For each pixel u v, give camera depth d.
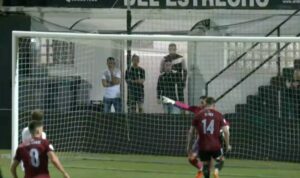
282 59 60.78
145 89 61.59
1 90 63.81
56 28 67.06
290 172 50.91
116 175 47.91
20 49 58.59
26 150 30.44
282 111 56.81
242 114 57.53
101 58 62.81
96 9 67.19
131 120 58.28
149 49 63.31
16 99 49.53
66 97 59.09
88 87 60.50
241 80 59.31
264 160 56.72
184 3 66.62
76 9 67.25
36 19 66.81
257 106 57.53
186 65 62.06
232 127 57.31
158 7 66.75
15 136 49.44
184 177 47.22
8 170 49.00
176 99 58.78
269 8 65.94
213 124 42.28
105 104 59.38
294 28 65.50
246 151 57.09
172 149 57.75
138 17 66.62
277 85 57.47
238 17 66.31
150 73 62.88
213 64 62.06
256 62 61.91
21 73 58.19
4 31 64.69
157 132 57.97
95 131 58.72
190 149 43.88
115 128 58.50
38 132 30.92
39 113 32.62
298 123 56.19
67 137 58.50
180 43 62.72
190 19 66.38
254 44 60.88
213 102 43.03
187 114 57.41
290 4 65.81
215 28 66.25
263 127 57.00
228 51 62.12
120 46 62.50
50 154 30.44
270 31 65.88
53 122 58.19
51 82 58.78
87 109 59.09
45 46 60.12
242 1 66.25
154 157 57.25
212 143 42.19
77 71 62.00
